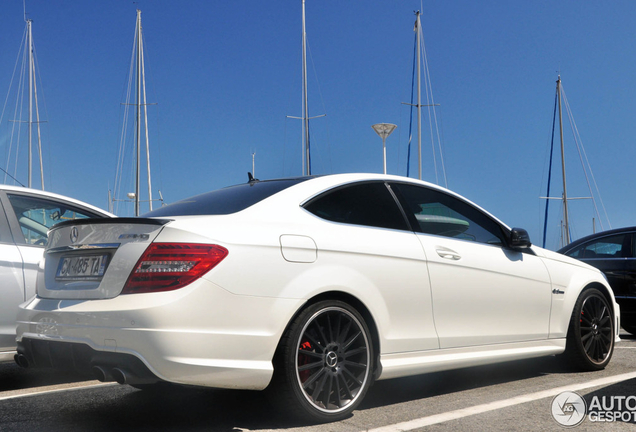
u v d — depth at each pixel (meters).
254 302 2.95
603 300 4.90
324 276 3.19
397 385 4.16
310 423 3.11
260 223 3.13
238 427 3.09
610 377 4.37
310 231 3.27
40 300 3.28
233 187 3.88
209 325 2.83
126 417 3.34
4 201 4.41
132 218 3.01
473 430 2.97
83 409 3.56
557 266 4.63
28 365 3.31
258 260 3.00
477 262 4.00
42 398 3.89
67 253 3.27
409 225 3.78
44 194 4.71
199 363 2.78
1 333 4.12
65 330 3.00
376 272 3.43
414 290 3.60
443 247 3.84
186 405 3.63
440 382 4.27
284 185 3.55
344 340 3.28
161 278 2.82
